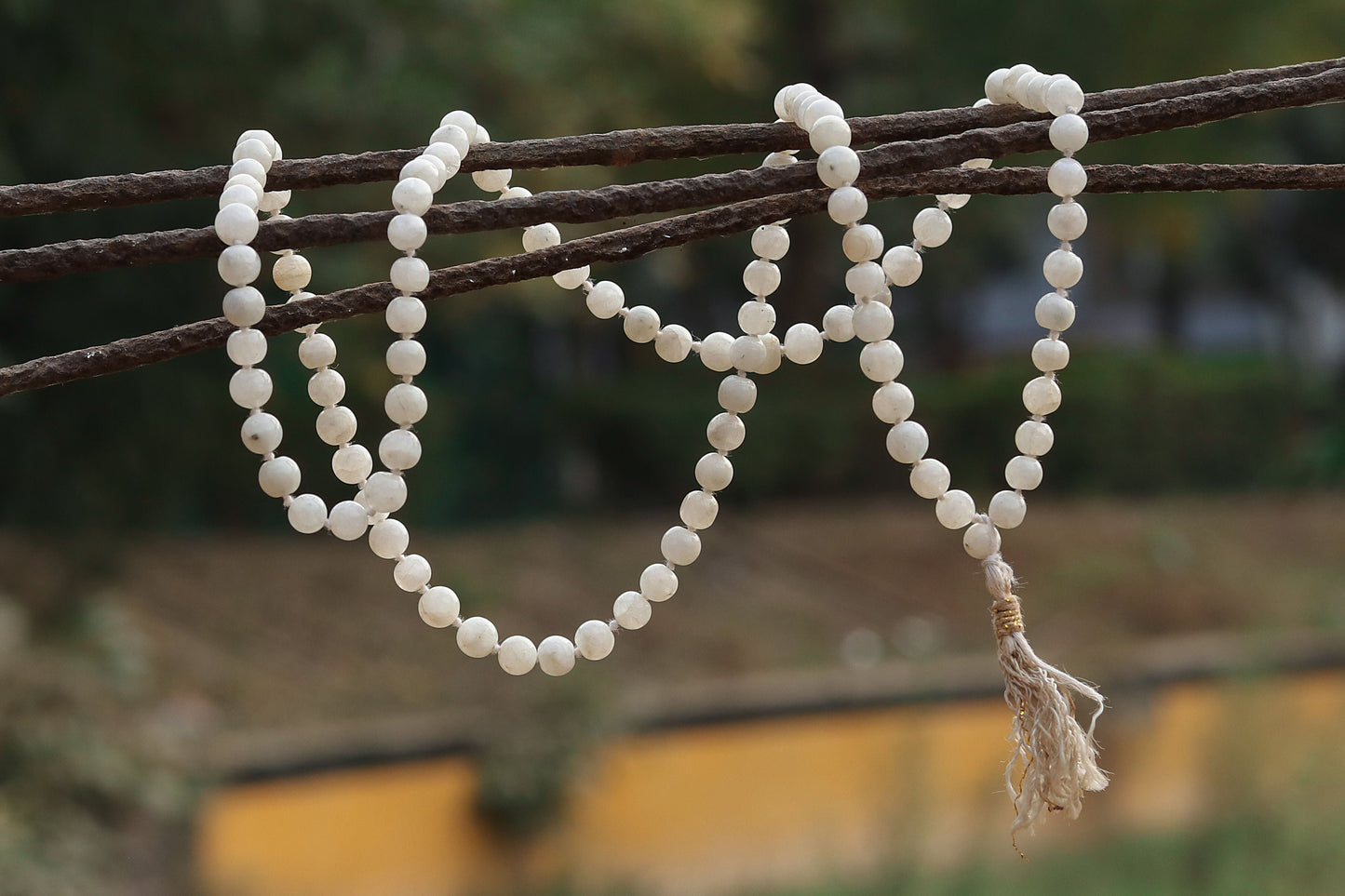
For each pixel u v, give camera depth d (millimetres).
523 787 4531
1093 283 12438
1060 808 677
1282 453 9680
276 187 668
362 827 4406
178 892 3557
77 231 3719
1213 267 11844
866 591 7359
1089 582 7047
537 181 4301
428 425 7562
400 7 4355
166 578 5988
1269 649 5703
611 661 6082
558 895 4422
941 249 8977
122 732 3574
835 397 9523
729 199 665
